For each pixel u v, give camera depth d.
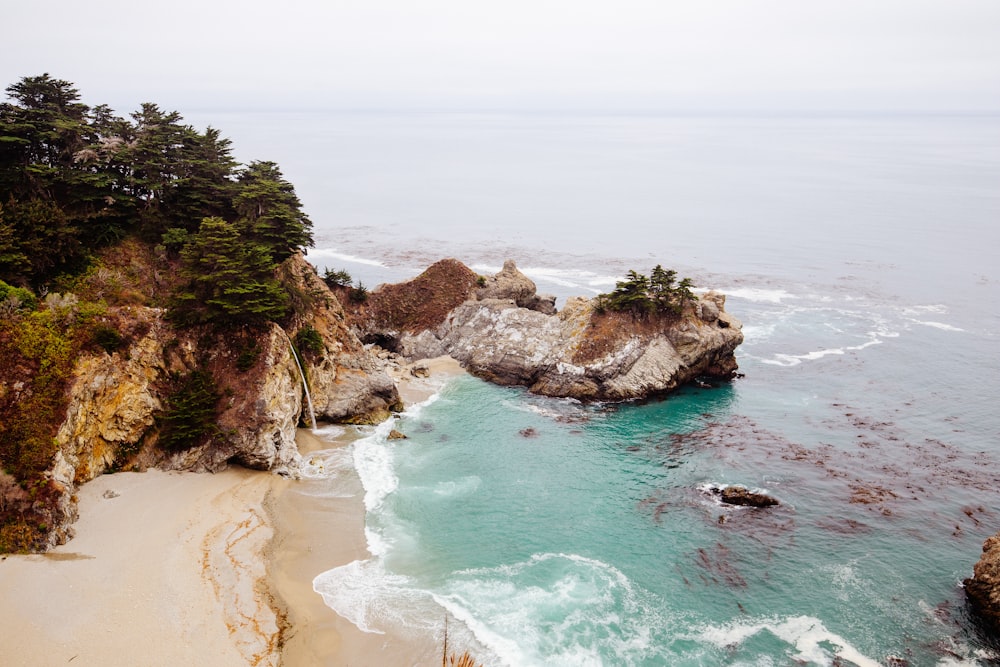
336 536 50.16
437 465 62.69
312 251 165.50
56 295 54.31
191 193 68.06
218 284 58.31
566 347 82.69
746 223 199.25
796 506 56.84
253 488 53.94
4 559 41.38
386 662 38.22
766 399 80.62
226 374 58.28
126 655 35.66
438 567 47.38
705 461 64.69
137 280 61.97
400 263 154.12
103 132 69.50
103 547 44.00
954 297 124.88
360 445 65.44
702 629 42.34
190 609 39.31
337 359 72.62
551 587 45.69
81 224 62.91
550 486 59.59
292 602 42.25
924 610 44.53
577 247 171.62
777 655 40.38
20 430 45.94
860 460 65.12
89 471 50.53
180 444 54.91
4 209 57.66
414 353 94.62
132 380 54.19
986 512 56.12
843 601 45.28
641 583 46.56
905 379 87.19
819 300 123.75
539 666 38.47
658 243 175.12
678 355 83.75
